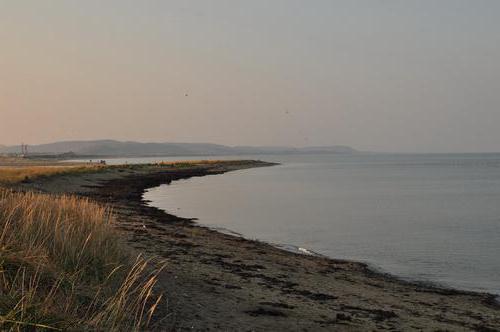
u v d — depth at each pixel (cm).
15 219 948
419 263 2042
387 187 7225
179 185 7162
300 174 11675
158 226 2430
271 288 1255
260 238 2614
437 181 8862
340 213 3928
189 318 850
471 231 2998
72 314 657
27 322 559
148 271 1088
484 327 1119
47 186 4312
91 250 926
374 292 1419
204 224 3019
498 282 1725
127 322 727
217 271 1362
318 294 1264
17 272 707
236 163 18200
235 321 888
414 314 1181
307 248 2353
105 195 4525
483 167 17200
